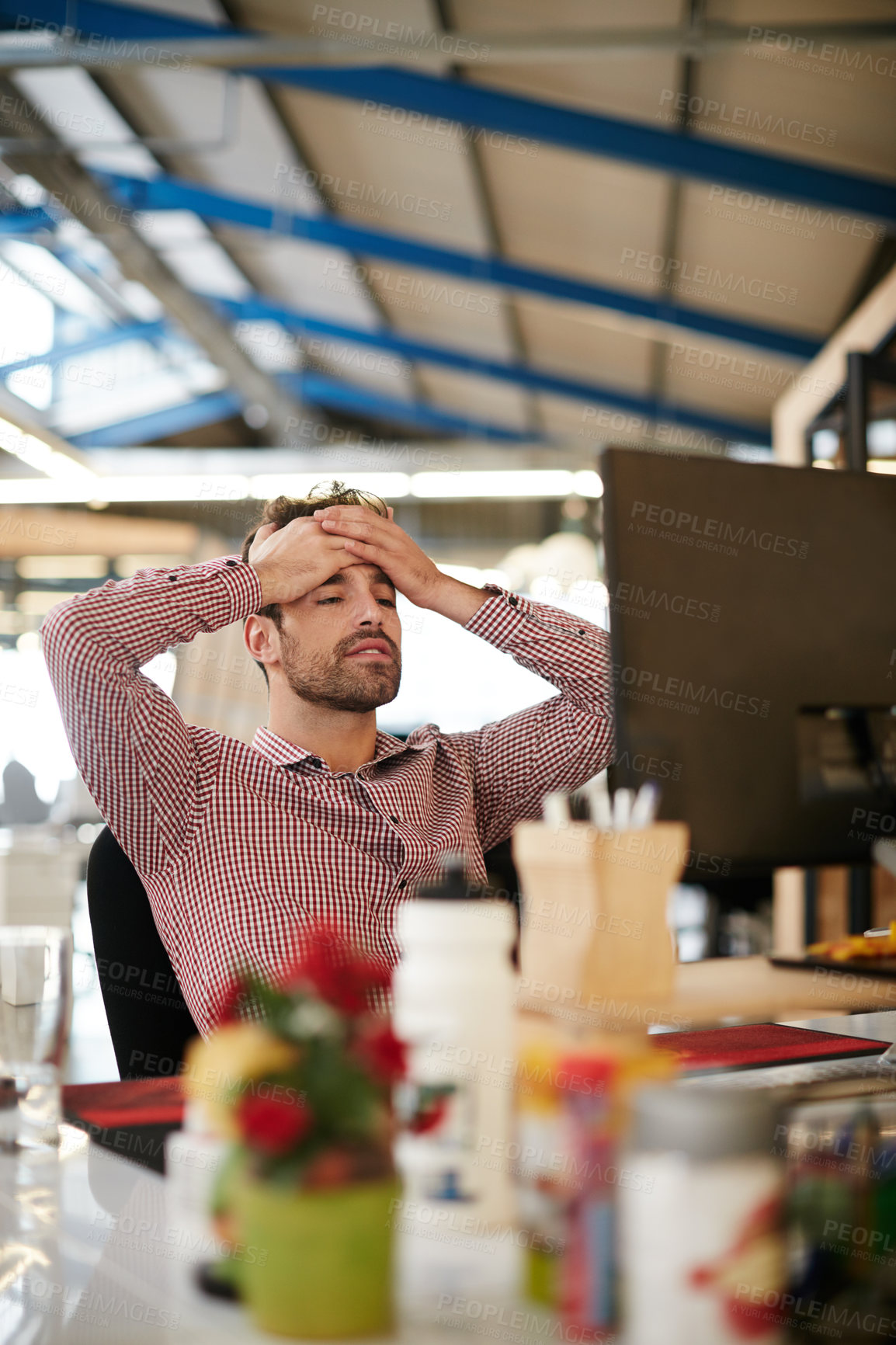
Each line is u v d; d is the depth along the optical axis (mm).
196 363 8773
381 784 1520
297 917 1404
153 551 8398
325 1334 471
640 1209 453
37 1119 756
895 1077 858
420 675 9383
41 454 7168
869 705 965
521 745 1688
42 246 6543
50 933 777
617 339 7297
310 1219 473
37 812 6605
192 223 6844
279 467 8383
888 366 2676
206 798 1444
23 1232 611
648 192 5277
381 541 1577
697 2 3863
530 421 9484
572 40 3988
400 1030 561
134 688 1405
